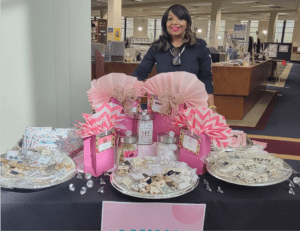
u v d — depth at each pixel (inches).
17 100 76.7
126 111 50.7
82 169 45.9
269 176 42.5
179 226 39.0
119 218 38.2
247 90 181.9
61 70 82.2
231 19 982.4
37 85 78.4
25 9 72.4
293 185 42.7
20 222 37.3
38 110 80.0
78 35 83.7
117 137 47.9
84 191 39.1
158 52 69.1
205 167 46.3
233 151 51.0
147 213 38.2
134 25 1049.5
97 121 42.5
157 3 591.2
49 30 76.9
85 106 89.5
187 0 557.6
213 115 43.4
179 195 37.6
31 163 44.0
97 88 49.7
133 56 268.5
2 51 72.4
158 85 48.9
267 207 39.6
